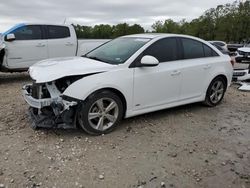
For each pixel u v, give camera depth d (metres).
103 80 4.38
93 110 4.43
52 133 4.51
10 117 5.17
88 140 4.32
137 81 4.77
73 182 3.27
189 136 4.66
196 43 5.88
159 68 5.07
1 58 8.55
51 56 9.44
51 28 9.41
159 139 4.49
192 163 3.79
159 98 5.18
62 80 4.30
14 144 4.11
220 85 6.33
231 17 55.44
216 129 5.02
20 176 3.34
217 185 3.33
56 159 3.73
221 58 6.27
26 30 8.93
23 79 9.52
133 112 4.88
